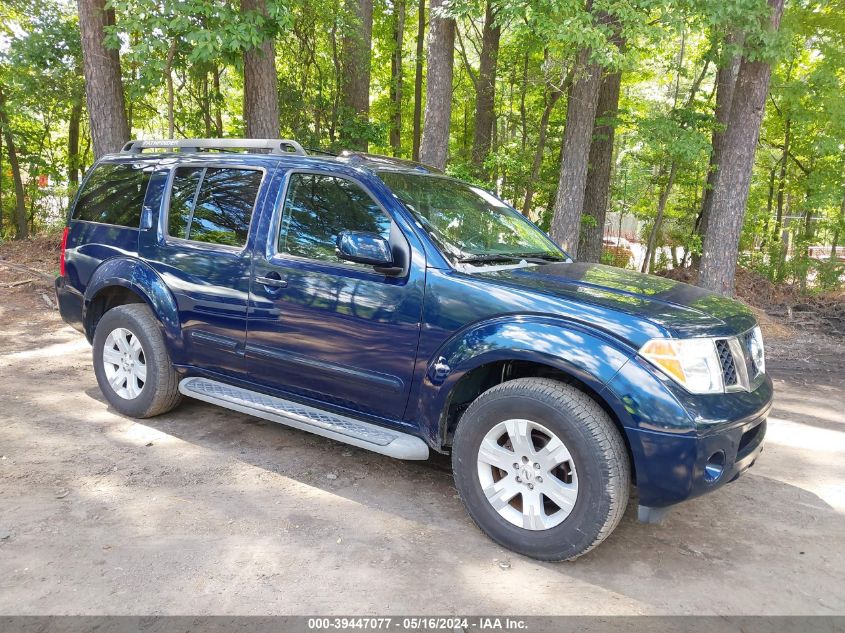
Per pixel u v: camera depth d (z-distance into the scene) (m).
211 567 2.71
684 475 2.60
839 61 14.17
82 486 3.43
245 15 8.58
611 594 2.65
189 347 4.09
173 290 4.10
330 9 12.24
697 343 2.72
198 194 4.12
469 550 2.96
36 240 14.15
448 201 3.79
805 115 15.24
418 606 2.50
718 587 2.75
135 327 4.28
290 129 12.93
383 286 3.28
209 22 8.52
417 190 3.67
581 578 2.77
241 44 8.39
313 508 3.31
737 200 9.76
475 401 3.02
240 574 2.67
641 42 13.12
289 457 3.96
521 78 14.16
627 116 14.28
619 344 2.71
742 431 2.77
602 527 2.69
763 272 15.15
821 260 14.55
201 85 13.15
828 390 6.21
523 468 2.89
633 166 16.88
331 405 3.60
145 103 13.95
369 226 3.40
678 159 14.28
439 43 11.41
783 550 3.10
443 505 3.43
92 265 4.55
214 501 3.33
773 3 9.09
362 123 13.23
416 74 17.55
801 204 16.50
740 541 3.18
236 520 3.14
